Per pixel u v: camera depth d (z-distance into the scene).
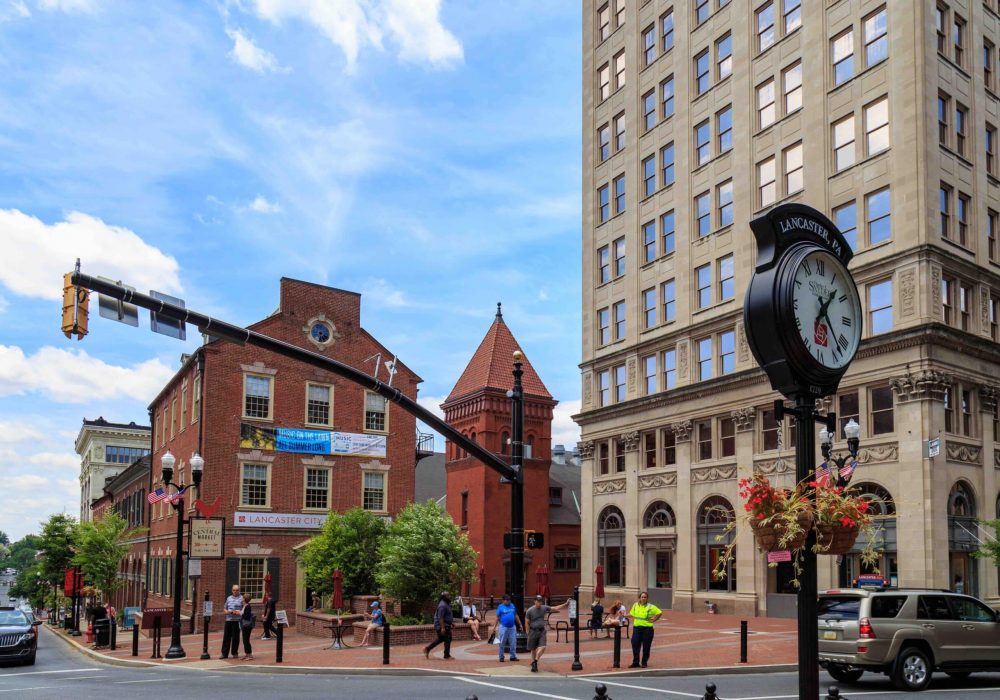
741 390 40.12
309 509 44.84
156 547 50.84
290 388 45.25
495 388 57.38
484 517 55.25
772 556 6.85
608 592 48.22
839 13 37.47
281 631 23.95
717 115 44.06
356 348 47.84
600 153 53.81
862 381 34.31
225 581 41.78
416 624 30.14
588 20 55.62
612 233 51.66
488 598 52.44
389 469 47.78
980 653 18.19
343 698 16.95
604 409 49.78
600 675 20.19
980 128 36.69
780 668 20.78
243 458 43.34
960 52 36.53
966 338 33.03
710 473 41.66
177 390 48.69
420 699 16.66
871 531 7.01
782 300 7.21
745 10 42.56
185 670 23.58
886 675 18.80
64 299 15.86
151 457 55.47
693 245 44.66
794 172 39.16
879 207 34.97
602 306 52.00
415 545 31.98
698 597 41.53
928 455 31.27
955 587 31.92
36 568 71.75
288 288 46.00
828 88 37.72
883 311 34.28
